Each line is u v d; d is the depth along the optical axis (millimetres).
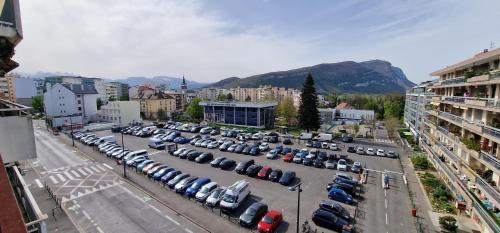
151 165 36500
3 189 5414
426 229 23000
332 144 52594
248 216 23219
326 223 22766
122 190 30234
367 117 113062
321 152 45844
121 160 41156
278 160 43719
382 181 34125
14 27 7766
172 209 25812
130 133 66688
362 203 28016
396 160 45500
